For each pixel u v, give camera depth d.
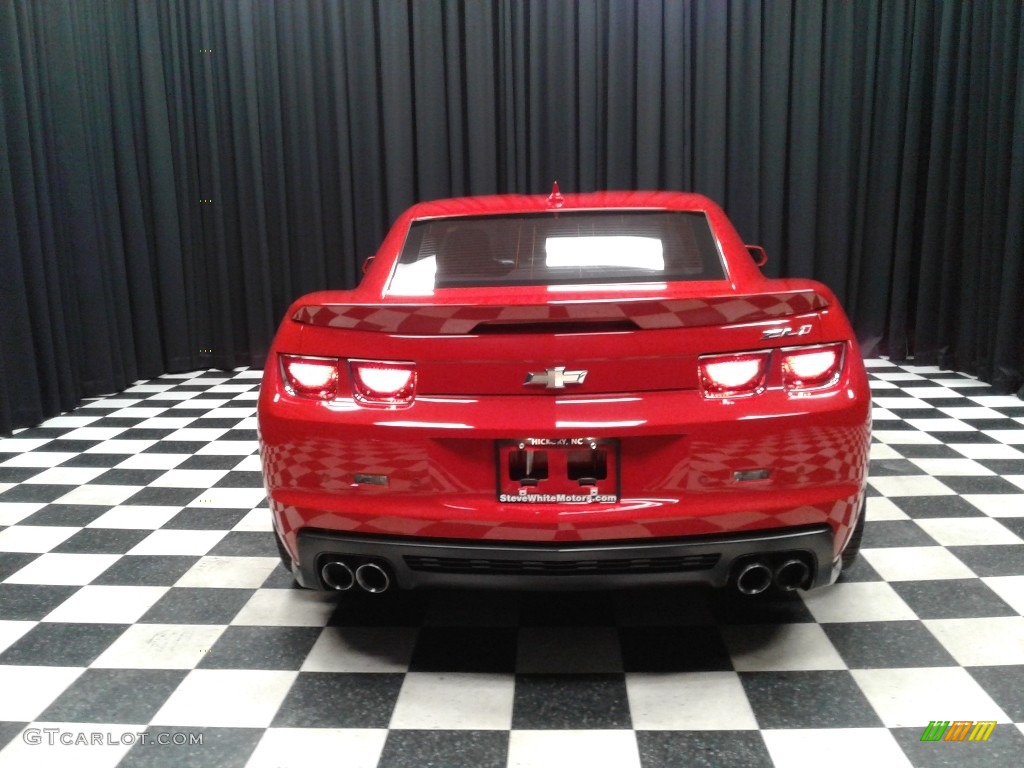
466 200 2.50
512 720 1.68
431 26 6.00
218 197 6.05
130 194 5.67
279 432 1.78
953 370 5.62
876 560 2.46
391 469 1.71
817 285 1.89
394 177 6.16
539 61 6.07
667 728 1.64
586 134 6.11
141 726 1.69
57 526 2.93
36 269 4.59
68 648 2.04
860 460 1.73
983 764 1.50
